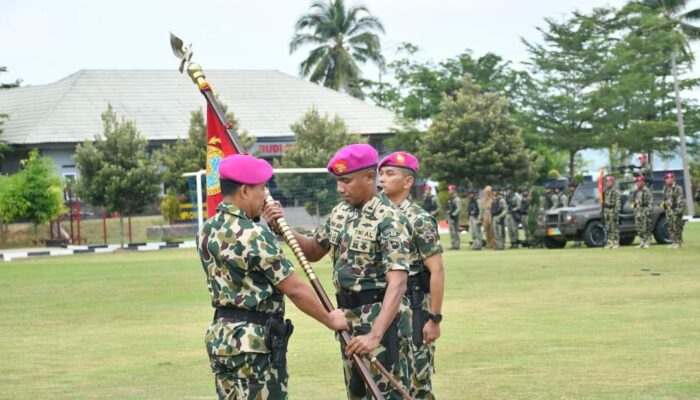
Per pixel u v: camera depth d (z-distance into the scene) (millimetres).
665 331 12031
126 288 19750
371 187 6535
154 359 11078
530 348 11000
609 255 24672
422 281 7211
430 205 31891
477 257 25969
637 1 60062
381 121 57812
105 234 41844
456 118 48906
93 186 40781
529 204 31062
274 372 5789
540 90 53406
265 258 5719
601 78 52406
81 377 10047
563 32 53031
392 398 6461
